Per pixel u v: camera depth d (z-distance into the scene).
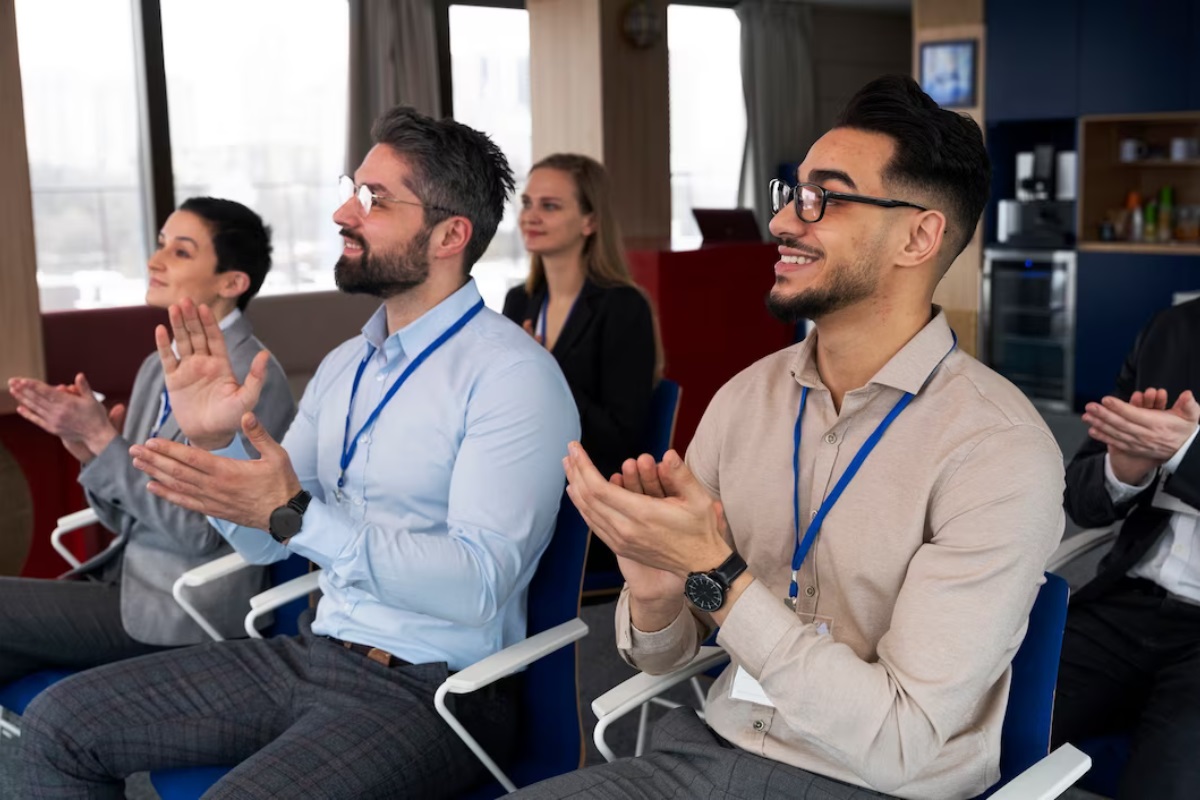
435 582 1.82
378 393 2.08
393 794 1.78
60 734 1.93
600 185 3.45
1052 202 7.20
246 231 2.59
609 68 6.52
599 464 3.15
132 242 8.01
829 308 1.55
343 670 1.96
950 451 1.50
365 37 8.71
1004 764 1.61
